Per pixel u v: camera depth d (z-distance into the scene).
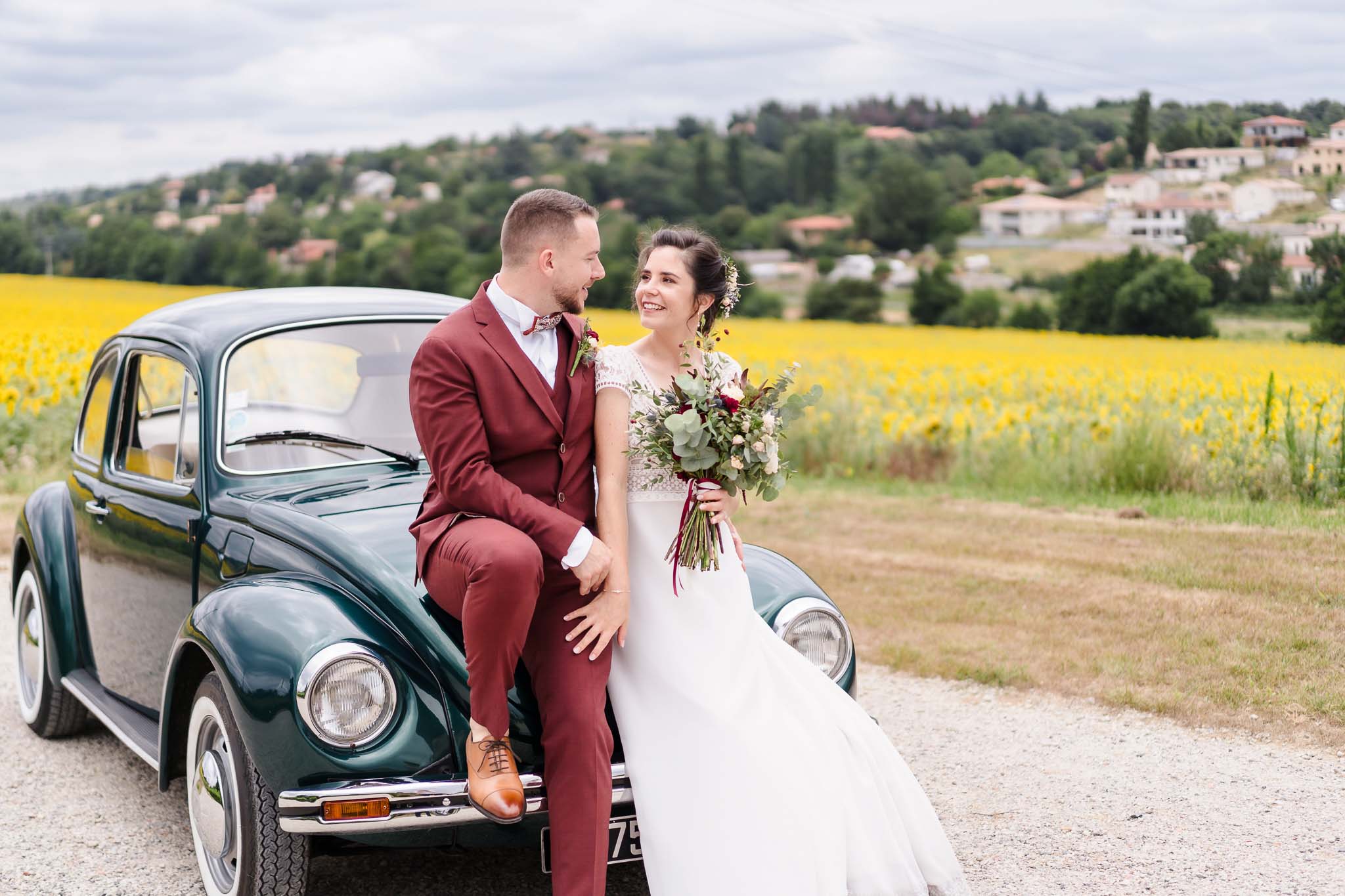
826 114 103.81
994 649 6.22
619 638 3.52
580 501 3.57
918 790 3.56
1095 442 11.25
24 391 12.58
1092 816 4.29
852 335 35.75
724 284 3.69
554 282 3.45
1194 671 5.72
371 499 4.10
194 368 4.39
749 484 3.52
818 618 3.85
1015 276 55.28
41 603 5.25
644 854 3.30
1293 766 4.69
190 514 4.28
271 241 75.06
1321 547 7.84
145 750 4.16
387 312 4.82
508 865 4.09
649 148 98.12
